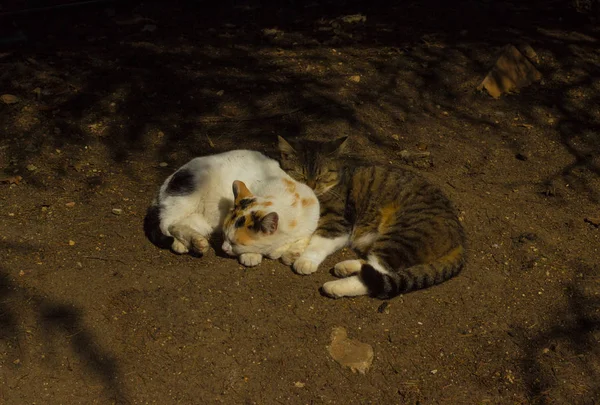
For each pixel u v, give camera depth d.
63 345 1.95
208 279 2.11
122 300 2.04
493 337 2.03
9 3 3.12
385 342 2.01
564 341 2.03
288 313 2.05
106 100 2.65
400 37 3.12
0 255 2.11
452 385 1.95
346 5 3.44
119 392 1.89
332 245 2.19
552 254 2.23
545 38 3.10
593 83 2.88
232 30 3.14
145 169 2.43
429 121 2.69
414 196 2.21
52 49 2.89
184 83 2.77
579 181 2.48
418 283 2.07
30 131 2.51
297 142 2.33
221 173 2.22
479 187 2.43
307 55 2.98
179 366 1.94
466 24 3.21
